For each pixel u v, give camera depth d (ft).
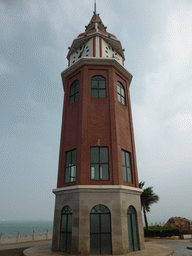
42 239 72.69
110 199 41.75
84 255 36.73
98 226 39.83
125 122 56.75
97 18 86.74
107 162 47.16
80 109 52.29
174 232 83.35
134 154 55.21
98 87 56.44
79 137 48.73
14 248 53.01
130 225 43.55
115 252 37.68
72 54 74.74
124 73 63.46
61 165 51.29
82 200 41.04
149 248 45.52
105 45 68.23
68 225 42.09
